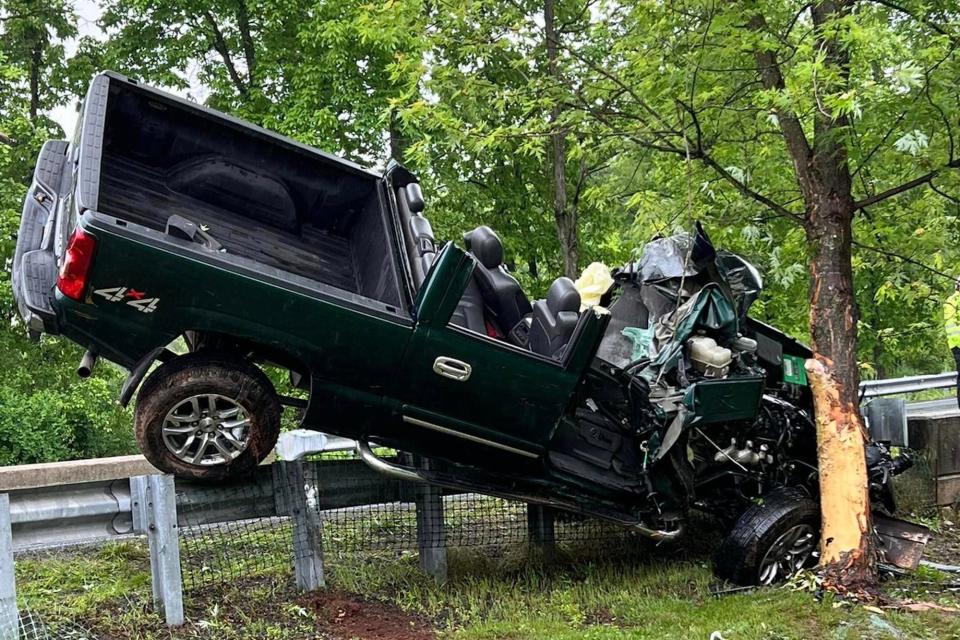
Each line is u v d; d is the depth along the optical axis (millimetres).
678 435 5355
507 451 5215
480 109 7023
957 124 6086
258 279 4457
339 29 15289
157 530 4633
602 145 7062
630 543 6633
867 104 5809
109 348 4398
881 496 6309
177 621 4637
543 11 10500
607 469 5656
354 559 5957
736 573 5582
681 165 7832
